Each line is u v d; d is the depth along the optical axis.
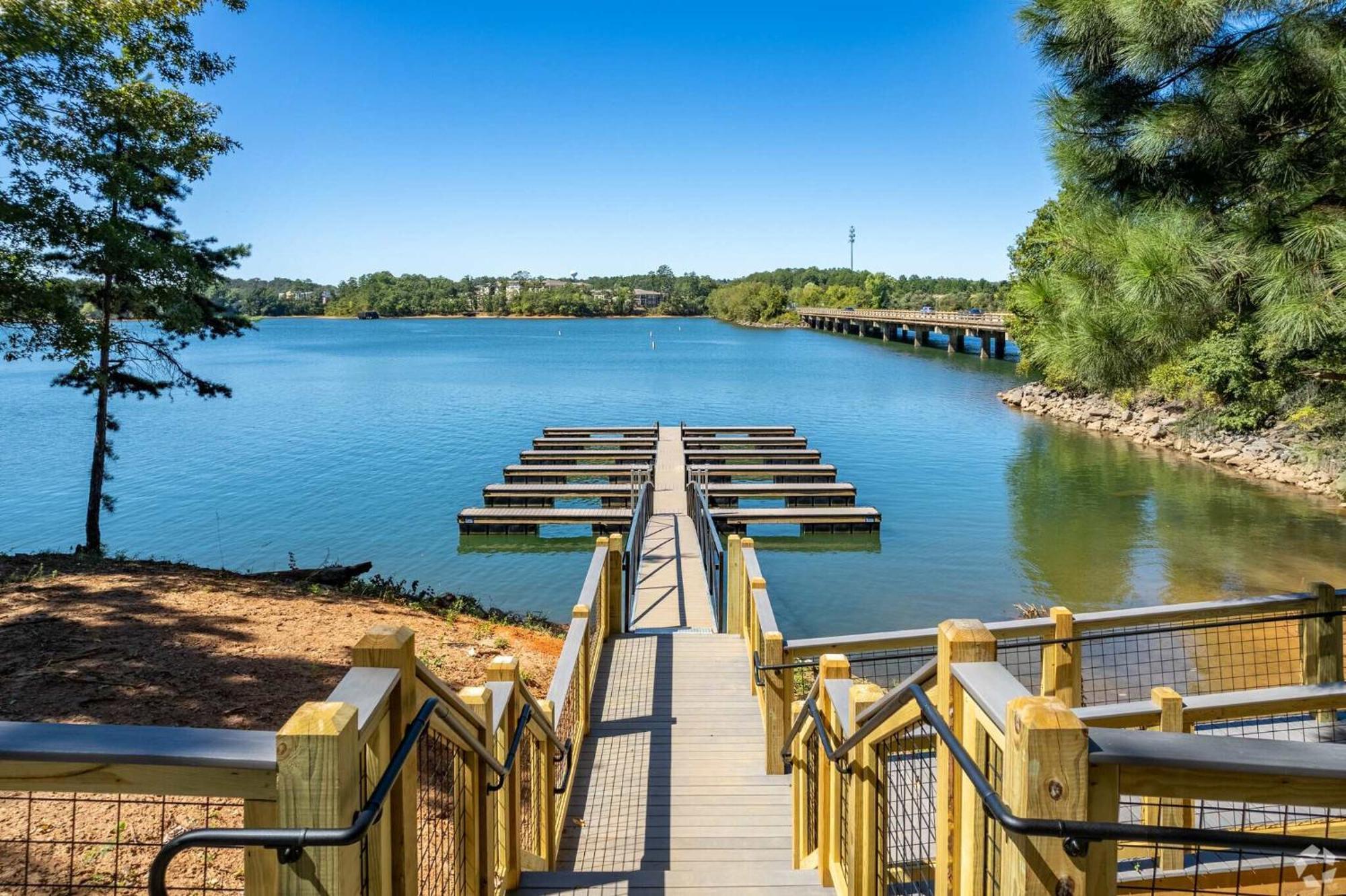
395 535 17.67
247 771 1.48
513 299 193.12
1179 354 5.24
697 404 39.88
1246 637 9.94
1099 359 5.21
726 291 176.25
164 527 17.75
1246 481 22.56
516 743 3.39
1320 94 4.48
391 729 1.87
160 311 13.04
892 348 78.44
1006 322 37.59
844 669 3.51
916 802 3.59
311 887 1.47
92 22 10.59
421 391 45.12
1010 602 13.50
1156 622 4.98
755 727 6.22
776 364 62.16
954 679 1.88
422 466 24.88
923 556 16.22
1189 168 5.10
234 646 6.70
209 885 3.51
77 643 6.38
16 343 11.55
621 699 6.76
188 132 12.59
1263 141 4.87
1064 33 5.25
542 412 37.12
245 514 18.94
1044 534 17.56
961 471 24.52
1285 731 4.82
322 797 1.46
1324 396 12.53
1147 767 1.42
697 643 8.07
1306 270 4.39
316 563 15.44
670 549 13.81
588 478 23.31
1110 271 5.09
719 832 4.79
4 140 10.50
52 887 3.33
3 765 1.48
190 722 5.29
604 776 5.49
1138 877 3.29
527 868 4.06
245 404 39.53
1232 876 3.26
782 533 18.14
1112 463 25.38
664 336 108.12
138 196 11.88
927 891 3.04
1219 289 4.71
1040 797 1.38
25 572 8.55
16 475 22.72
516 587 14.58
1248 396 24.56
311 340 106.31
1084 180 5.47
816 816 3.95
